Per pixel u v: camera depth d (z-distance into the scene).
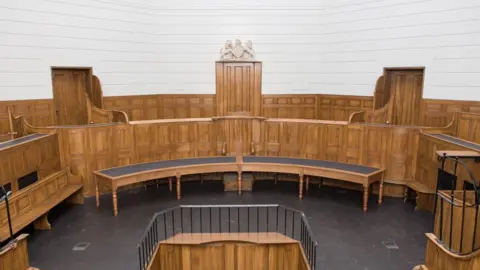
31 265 5.04
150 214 6.83
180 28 10.12
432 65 8.11
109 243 5.68
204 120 8.54
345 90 9.88
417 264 5.06
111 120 8.66
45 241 5.75
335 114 10.14
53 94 8.56
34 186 6.18
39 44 8.11
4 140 7.51
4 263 3.94
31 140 6.49
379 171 7.20
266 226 6.24
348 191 8.12
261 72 10.23
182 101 10.46
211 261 5.45
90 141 7.62
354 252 5.39
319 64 10.20
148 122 8.20
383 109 8.55
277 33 10.12
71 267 4.98
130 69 9.82
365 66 9.38
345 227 6.25
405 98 9.03
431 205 6.87
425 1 8.04
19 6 7.69
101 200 7.59
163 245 5.32
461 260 3.85
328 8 9.81
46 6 8.12
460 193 4.63
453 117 7.26
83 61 8.90
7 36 7.57
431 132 7.16
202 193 7.98
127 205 7.30
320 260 5.16
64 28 8.48
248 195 7.84
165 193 8.00
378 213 6.86
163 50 10.19
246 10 10.04
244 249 5.43
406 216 6.71
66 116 9.02
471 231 4.21
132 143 8.09
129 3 9.54
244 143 8.73
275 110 10.43
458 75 7.68
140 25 9.84
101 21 9.10
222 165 7.83
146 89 10.20
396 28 8.63
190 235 5.57
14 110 7.82
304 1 9.94
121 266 5.00
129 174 7.03
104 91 9.37
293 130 8.41
